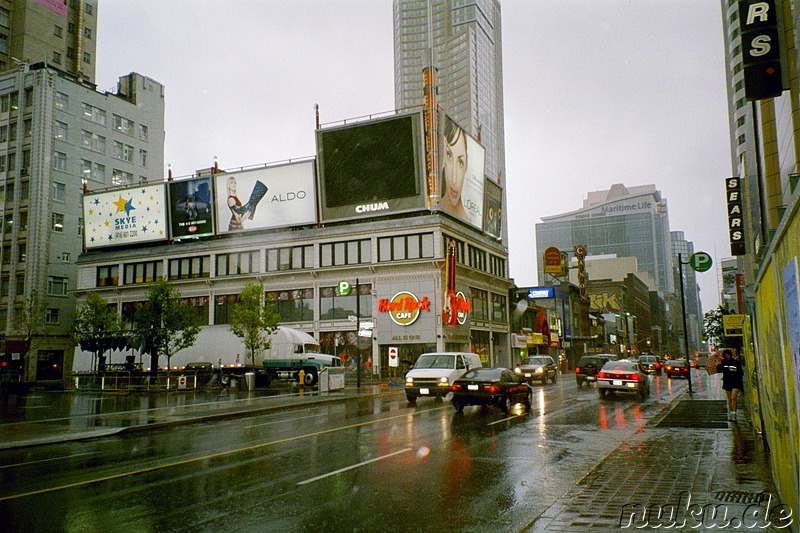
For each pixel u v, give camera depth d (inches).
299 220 2042.3
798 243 169.6
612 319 4596.5
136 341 1533.0
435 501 305.1
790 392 207.6
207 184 2174.0
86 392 1393.9
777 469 287.7
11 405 1009.5
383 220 1966.0
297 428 639.8
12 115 2576.3
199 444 530.6
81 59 3186.5
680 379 1868.8
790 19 666.8
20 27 2938.0
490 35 7780.5
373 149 1940.2
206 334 1595.7
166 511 289.6
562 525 253.3
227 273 2130.9
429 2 7583.7
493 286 2304.4
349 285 1899.6
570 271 5497.1
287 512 285.0
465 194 2135.8
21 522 273.4
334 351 1934.1
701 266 1099.3
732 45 2721.5
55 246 2500.0
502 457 436.8
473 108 6988.2
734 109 2684.5
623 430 585.9
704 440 497.7
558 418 706.2
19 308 2418.8
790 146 754.2
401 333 1849.2
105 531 258.4
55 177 2527.1
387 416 748.6
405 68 7603.4
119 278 2301.9
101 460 451.5
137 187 2292.1
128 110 2925.7
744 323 661.3
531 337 2573.8
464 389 760.3
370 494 321.1
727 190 1026.7
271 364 1553.9
